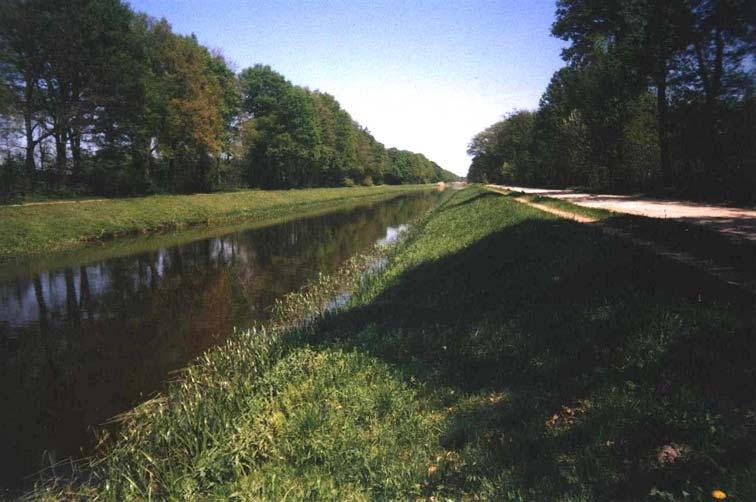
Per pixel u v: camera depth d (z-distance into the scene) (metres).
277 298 13.52
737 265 7.42
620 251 8.94
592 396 4.74
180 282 16.16
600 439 4.02
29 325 11.68
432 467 4.34
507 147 83.06
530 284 9.17
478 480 3.92
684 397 4.21
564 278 8.64
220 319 11.63
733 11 21.41
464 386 5.72
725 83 23.16
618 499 3.32
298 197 60.09
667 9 24.20
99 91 35.41
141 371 8.59
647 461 3.66
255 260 20.20
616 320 6.13
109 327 11.32
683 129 25.28
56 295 14.63
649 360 5.01
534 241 12.38
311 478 4.45
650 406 4.25
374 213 46.81
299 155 69.56
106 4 34.97
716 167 23.08
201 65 44.72
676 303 6.00
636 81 27.97
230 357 8.11
